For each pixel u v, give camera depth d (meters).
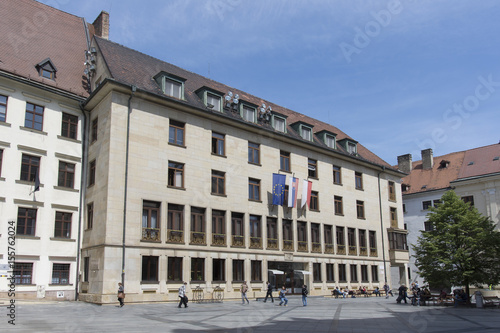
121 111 28.00
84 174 29.70
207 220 30.75
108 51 31.77
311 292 36.84
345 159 43.19
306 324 17.39
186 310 23.14
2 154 26.36
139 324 16.55
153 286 27.17
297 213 37.28
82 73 32.59
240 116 35.28
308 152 39.88
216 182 32.25
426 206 57.84
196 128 31.59
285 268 35.84
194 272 29.55
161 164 29.12
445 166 59.72
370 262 43.38
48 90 28.72
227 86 41.09
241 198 33.34
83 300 26.91
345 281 40.34
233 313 21.67
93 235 27.36
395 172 48.62
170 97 30.81
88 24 38.31
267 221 35.06
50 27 33.81
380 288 43.78
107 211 26.12
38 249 26.86
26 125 27.81
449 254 32.56
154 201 28.34
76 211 28.91
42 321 16.94
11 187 26.34
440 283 32.47
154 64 34.94
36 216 27.27
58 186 28.36
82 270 28.16
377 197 46.34
